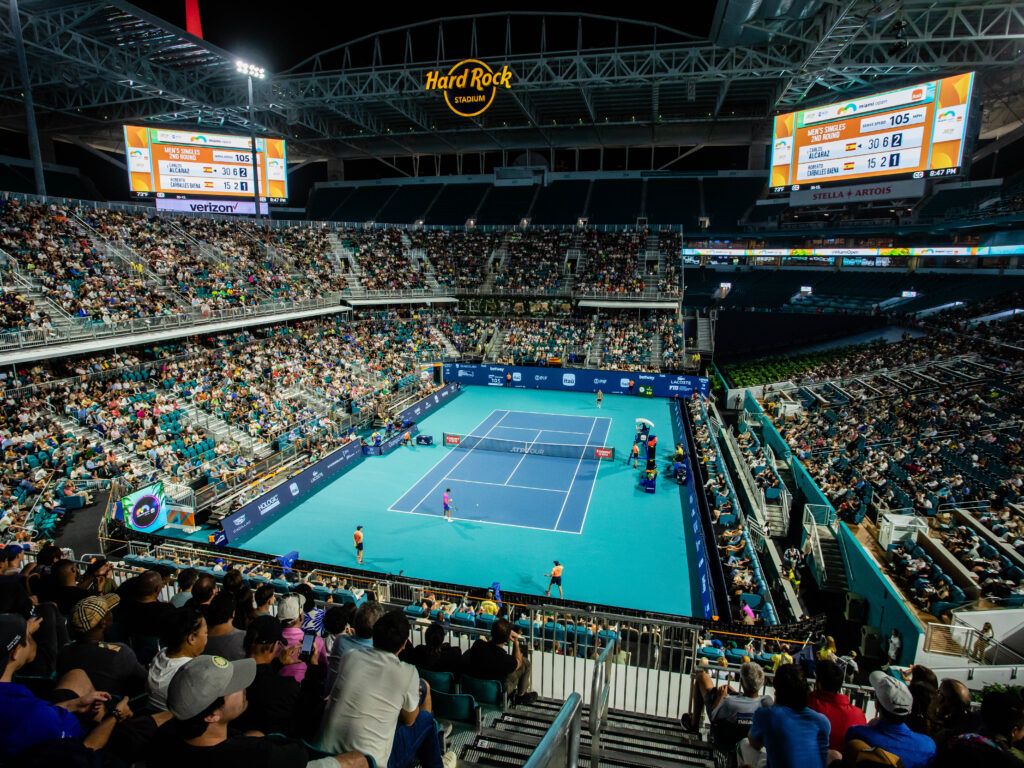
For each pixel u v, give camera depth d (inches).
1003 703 192.2
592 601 885.8
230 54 1846.7
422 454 1547.7
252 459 1295.5
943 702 243.9
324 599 709.3
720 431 1707.7
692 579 951.0
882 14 1371.8
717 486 1182.9
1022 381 1455.5
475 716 279.7
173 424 1270.9
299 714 208.5
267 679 207.8
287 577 837.2
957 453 1175.0
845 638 847.7
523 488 1317.7
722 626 691.4
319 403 1625.2
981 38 1444.4
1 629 185.9
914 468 1131.9
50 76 1939.0
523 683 365.4
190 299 1644.9
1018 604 751.7
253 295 1834.4
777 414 1679.4
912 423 1365.7
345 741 178.7
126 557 750.5
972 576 799.7
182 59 1920.5
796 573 987.9
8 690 150.3
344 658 189.6
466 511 1195.9
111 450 1127.6
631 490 1311.5
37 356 1145.4
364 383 1839.3
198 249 1905.8
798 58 1849.2
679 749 304.0
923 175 1659.7
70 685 189.3
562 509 1209.4
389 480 1360.7
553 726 147.4
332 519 1155.3
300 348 1841.8
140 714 192.1
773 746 191.5
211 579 320.5
